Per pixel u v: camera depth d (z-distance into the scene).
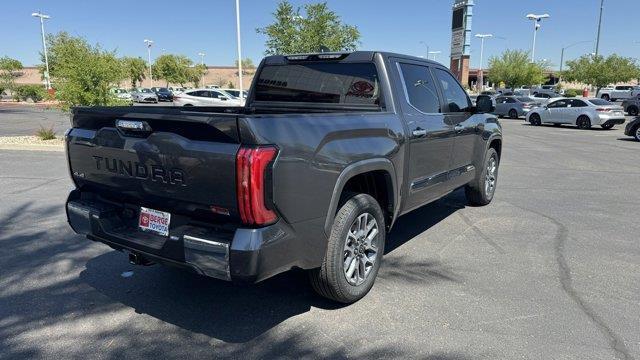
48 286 4.27
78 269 4.66
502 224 6.20
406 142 4.38
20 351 3.24
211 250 2.97
